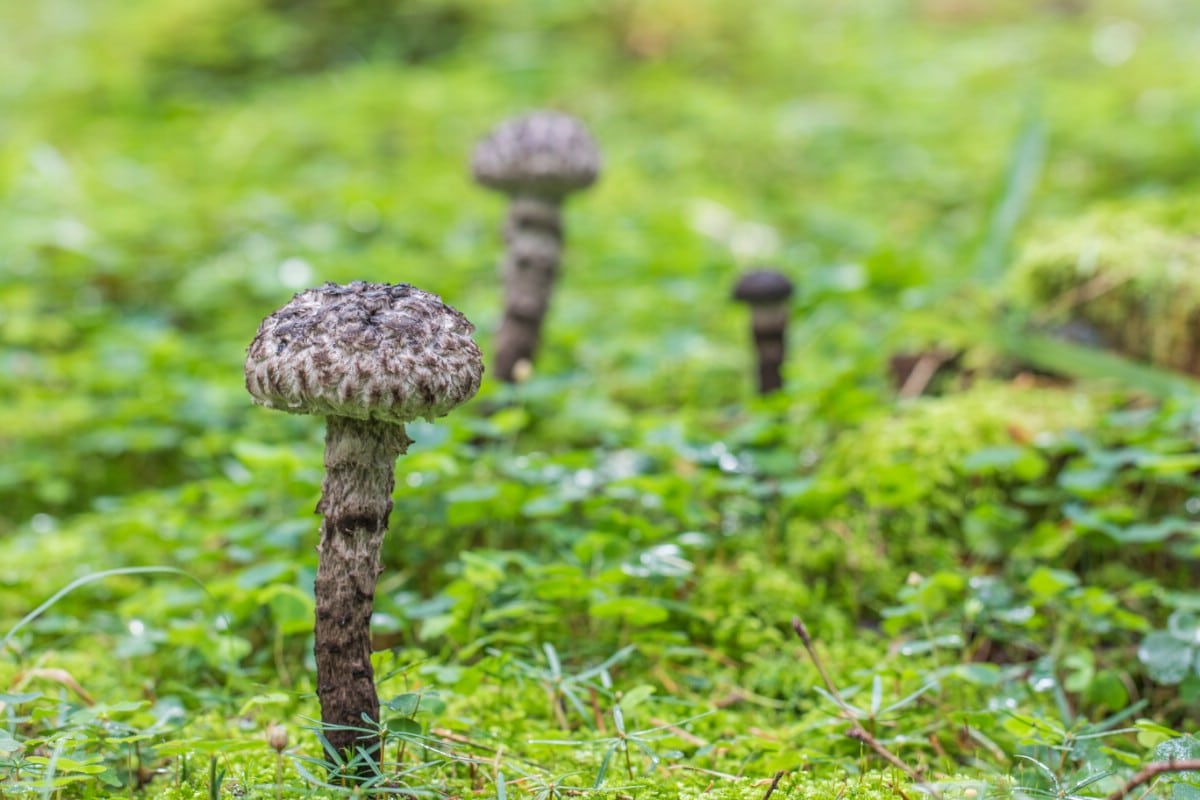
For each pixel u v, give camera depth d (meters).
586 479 1.66
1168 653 1.53
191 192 2.24
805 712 1.55
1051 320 1.80
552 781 1.45
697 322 1.98
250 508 1.72
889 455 1.67
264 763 1.47
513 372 1.78
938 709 1.52
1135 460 1.61
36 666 1.55
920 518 1.65
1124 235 1.81
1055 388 1.76
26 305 1.95
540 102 2.64
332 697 1.44
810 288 1.92
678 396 1.87
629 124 2.57
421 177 2.30
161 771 1.47
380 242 2.15
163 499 1.71
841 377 1.74
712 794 1.45
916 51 2.94
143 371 1.87
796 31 3.06
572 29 3.00
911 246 2.12
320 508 1.44
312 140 2.46
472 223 2.20
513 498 1.62
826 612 1.60
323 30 3.06
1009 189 1.89
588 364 1.90
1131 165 2.23
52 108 2.72
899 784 1.46
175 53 3.00
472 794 1.45
